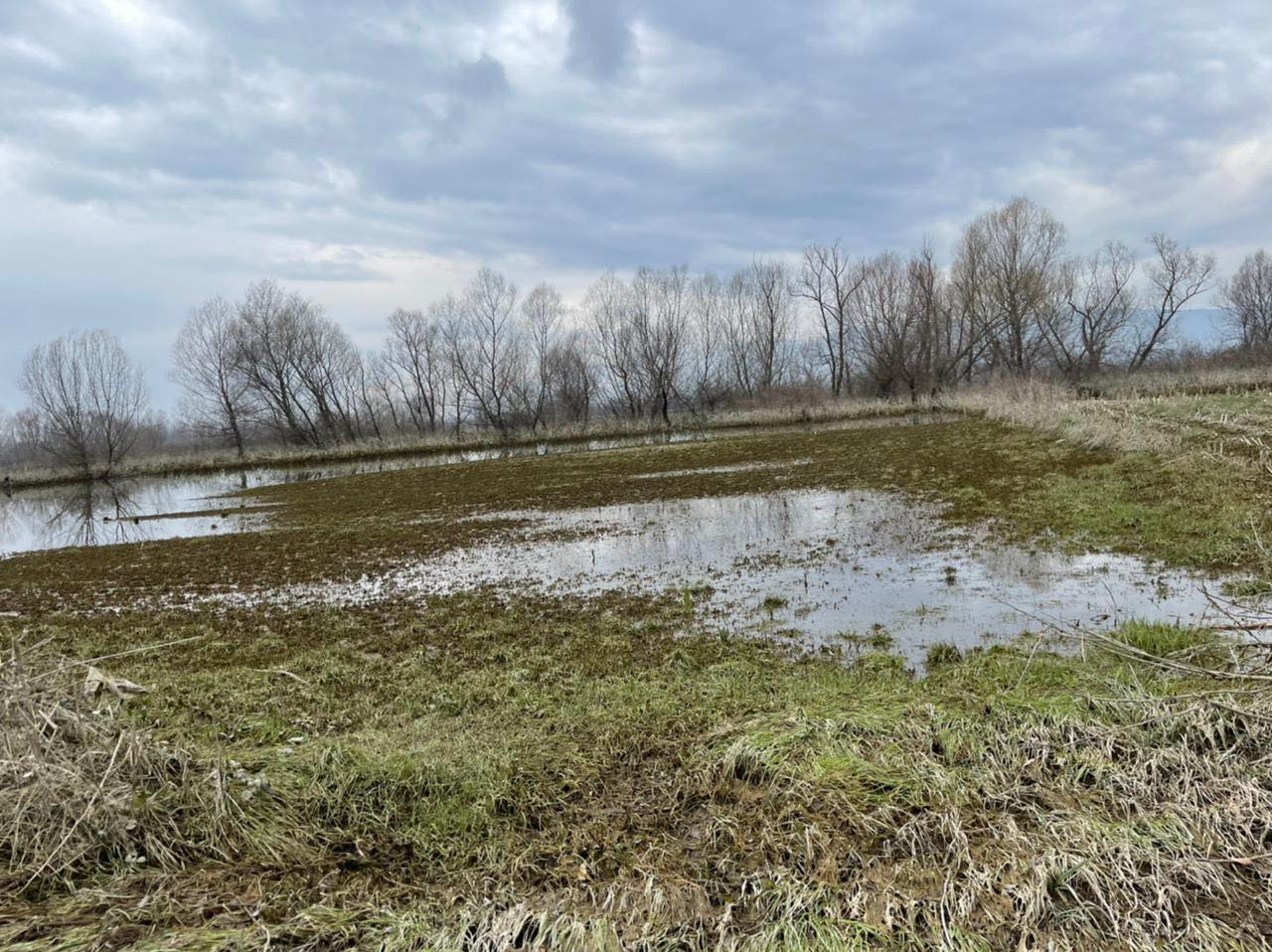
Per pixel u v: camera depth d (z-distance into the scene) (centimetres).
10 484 4384
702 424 4988
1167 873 346
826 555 1188
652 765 497
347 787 464
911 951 313
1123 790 415
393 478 3183
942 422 3628
